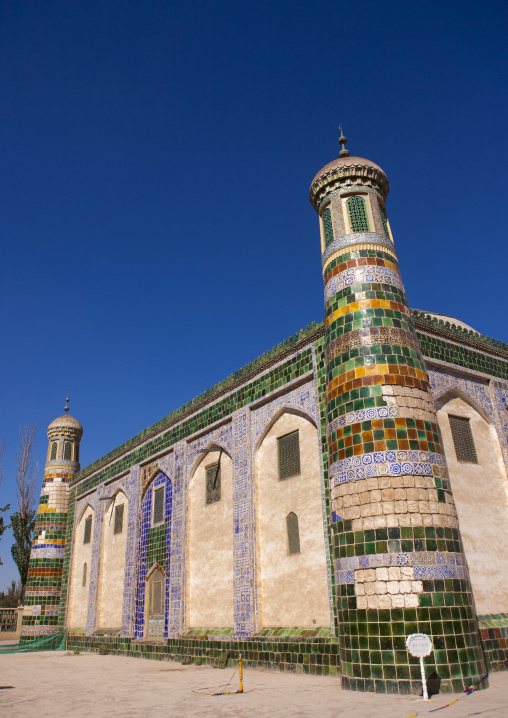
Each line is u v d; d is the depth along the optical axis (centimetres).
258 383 1667
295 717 739
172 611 1839
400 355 1185
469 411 1502
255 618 1448
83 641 2406
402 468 1069
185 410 2030
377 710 766
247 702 881
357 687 965
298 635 1303
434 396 1420
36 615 2788
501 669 1179
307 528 1394
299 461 1473
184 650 1712
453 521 1074
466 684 926
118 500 2477
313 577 1341
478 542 1325
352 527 1067
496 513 1406
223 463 1789
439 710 748
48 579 2870
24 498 3741
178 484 1983
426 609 967
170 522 1989
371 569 1016
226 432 1783
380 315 1228
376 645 967
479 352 1577
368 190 1428
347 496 1095
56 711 853
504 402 1573
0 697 1018
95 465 2728
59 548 2941
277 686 1059
